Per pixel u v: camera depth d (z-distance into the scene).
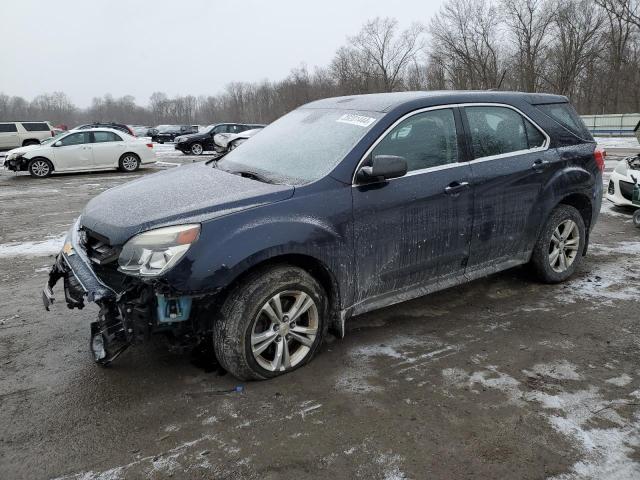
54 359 3.67
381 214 3.57
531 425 2.87
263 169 3.81
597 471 2.52
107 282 3.15
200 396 3.17
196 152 25.17
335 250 3.39
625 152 21.02
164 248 2.92
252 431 2.84
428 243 3.86
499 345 3.80
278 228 3.15
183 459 2.63
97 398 3.17
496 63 55.72
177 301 3.03
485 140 4.23
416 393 3.19
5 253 6.57
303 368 3.48
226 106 106.31
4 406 3.09
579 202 5.07
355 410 3.02
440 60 57.41
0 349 3.83
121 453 2.68
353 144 3.59
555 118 4.80
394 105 3.83
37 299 4.88
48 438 2.80
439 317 4.31
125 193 3.68
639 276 5.27
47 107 137.75
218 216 3.07
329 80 73.50
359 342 3.87
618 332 4.00
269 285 3.18
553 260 4.89
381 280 3.71
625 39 50.03
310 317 3.45
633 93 49.66
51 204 10.47
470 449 2.68
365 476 2.50
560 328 4.08
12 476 2.52
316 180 3.42
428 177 3.81
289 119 4.55
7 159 15.88
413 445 2.72
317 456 2.64
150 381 3.35
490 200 4.17
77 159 16.33
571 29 49.84
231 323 3.13
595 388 3.23
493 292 4.85
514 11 51.28
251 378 3.28
